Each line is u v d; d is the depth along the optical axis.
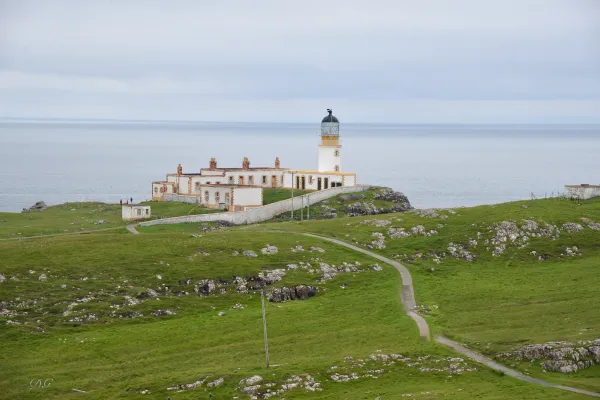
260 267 137.62
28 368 97.25
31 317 112.31
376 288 134.25
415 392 86.00
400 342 105.81
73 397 88.75
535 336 103.38
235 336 110.38
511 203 180.62
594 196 189.12
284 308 124.25
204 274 132.12
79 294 120.25
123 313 116.62
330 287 134.75
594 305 118.25
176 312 119.88
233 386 89.81
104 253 137.12
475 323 113.31
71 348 103.81
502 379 90.12
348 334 110.44
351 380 90.88
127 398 87.69
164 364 99.56
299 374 92.12
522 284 135.75
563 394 84.25
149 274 130.12
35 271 126.12
